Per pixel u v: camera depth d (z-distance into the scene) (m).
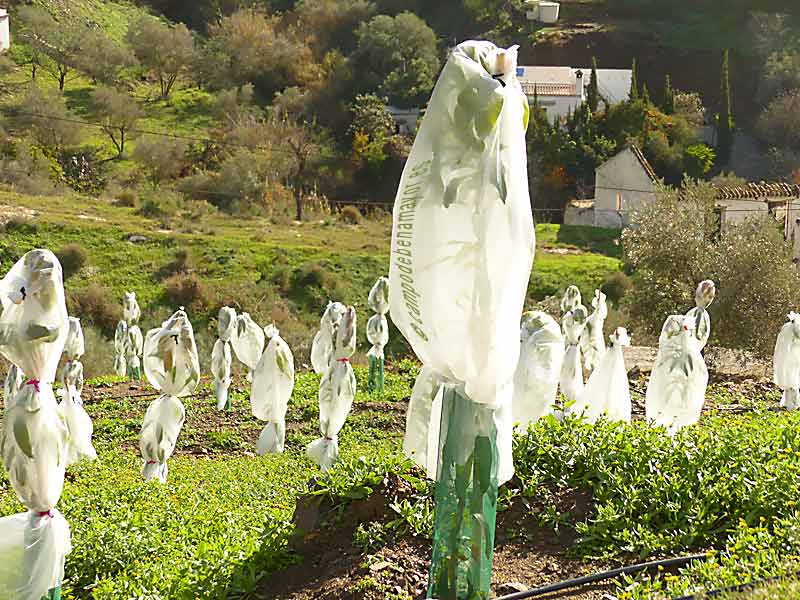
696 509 7.70
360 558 7.57
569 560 7.40
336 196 63.03
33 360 7.10
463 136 5.94
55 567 7.16
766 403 15.97
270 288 40.34
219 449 14.44
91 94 66.50
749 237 24.34
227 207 54.31
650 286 25.20
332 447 12.34
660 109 65.31
